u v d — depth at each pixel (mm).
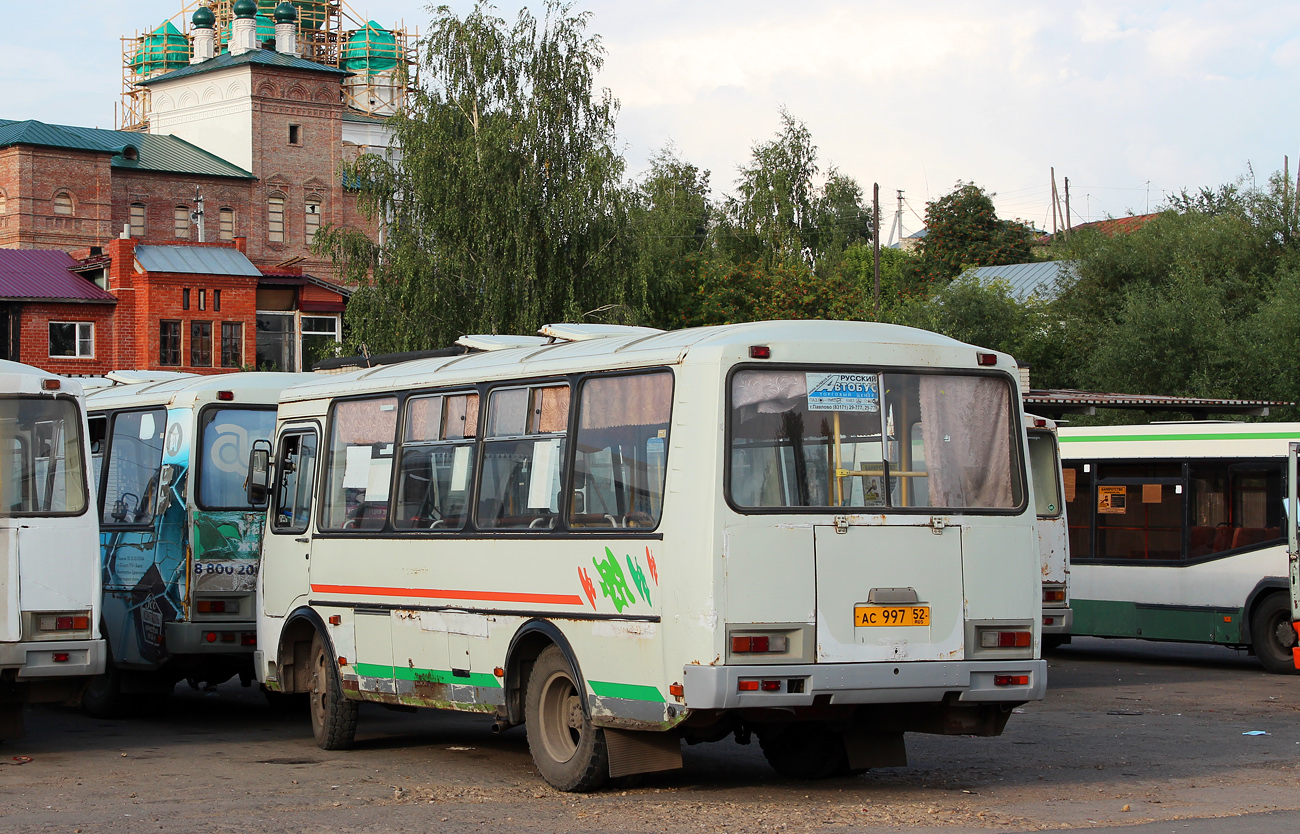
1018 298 56656
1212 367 39906
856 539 9070
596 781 9719
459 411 11180
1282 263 41875
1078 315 49375
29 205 66250
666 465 9086
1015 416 9766
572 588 9750
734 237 65562
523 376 10523
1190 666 20547
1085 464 21562
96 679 15539
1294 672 19078
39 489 11977
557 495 10016
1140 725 14031
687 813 9047
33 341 54375
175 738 13672
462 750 12484
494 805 9438
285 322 59688
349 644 12188
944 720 9633
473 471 10906
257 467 13234
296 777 10906
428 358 12836
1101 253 49406
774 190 65625
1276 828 8500
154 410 15312
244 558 14703
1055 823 8703
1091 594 21266
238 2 77250
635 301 44188
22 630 11703
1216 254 46531
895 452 9352
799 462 9047
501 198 42125
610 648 9383
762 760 11711
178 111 77688
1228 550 19734
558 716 10102
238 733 14102
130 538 15242
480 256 42531
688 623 8773
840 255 71250
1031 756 11922
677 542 8906
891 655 9070
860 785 10344
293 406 13336
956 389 9617
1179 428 20469
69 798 9945
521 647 10281
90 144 68125
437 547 11125
